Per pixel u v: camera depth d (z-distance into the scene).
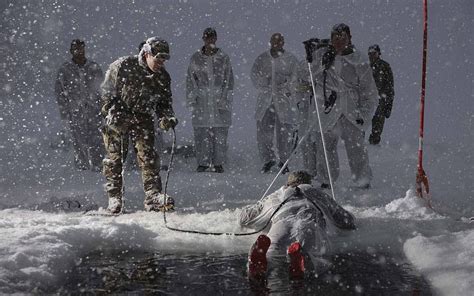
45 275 5.43
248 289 5.32
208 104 12.73
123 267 5.90
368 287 5.36
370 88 10.23
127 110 8.53
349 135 10.27
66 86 12.77
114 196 8.55
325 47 10.24
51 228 6.72
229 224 7.49
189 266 5.93
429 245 6.26
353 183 10.55
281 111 12.66
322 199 6.93
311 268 5.69
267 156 12.78
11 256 5.64
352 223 7.07
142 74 8.45
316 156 10.85
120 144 8.58
